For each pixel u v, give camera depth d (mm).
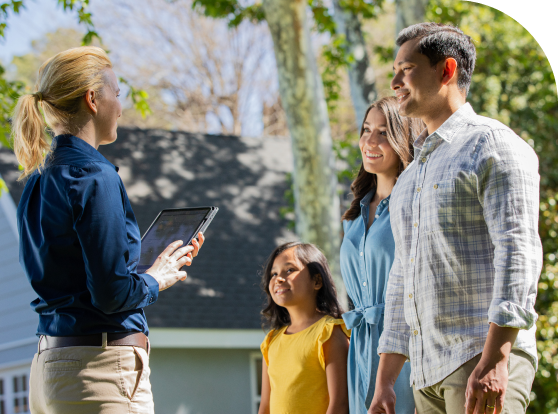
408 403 2906
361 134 3350
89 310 2219
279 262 3539
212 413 9562
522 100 12781
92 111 2404
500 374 1920
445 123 2344
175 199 11398
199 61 21469
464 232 2189
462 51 2414
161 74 21359
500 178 2109
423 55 2396
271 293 3559
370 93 9898
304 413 3215
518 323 1931
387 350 2508
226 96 21734
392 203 2539
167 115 21641
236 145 13297
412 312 2312
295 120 8172
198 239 2689
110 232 2186
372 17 10398
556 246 10750
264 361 3648
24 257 2346
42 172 2311
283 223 11688
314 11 9922
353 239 3262
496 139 2182
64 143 2346
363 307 3156
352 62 9812
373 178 3381
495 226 2080
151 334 9227
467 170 2188
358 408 3029
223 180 12227
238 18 10492
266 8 8008
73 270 2242
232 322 9625
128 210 2373
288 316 3713
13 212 10719
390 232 3090
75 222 2182
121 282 2180
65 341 2213
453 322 2170
